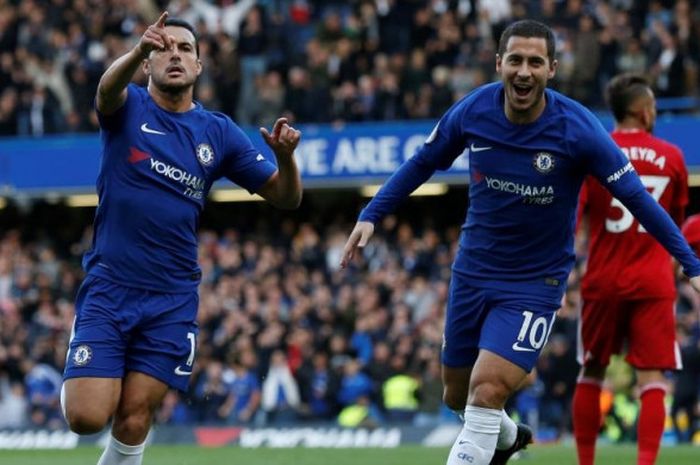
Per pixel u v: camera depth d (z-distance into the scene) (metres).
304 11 87.19
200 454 43.84
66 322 71.12
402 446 50.34
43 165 80.94
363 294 68.12
